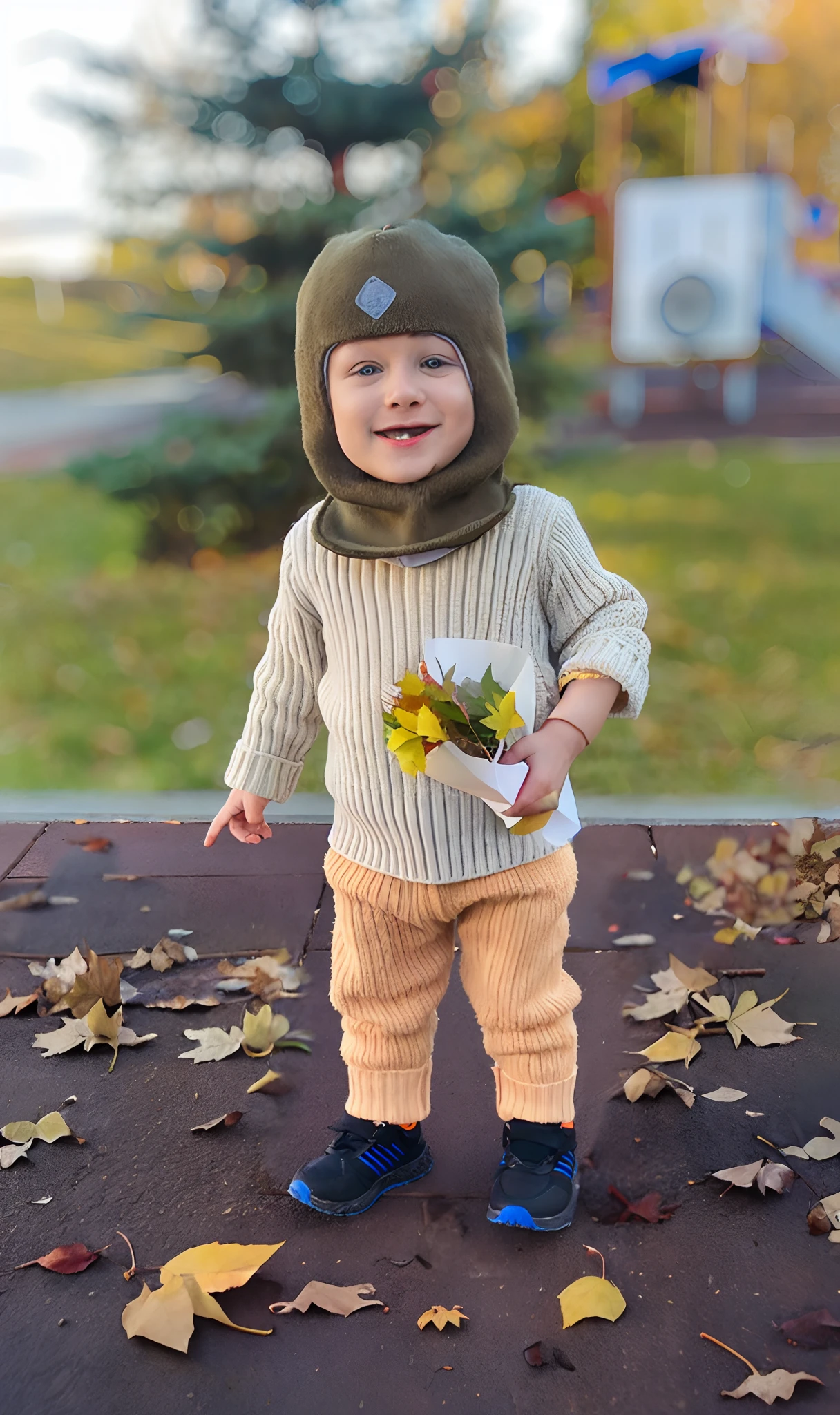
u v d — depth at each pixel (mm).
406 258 1477
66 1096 2094
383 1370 1512
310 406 1564
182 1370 1523
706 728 3848
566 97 14906
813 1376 1474
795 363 16016
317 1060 2172
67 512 7723
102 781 3607
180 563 6180
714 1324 1561
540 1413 1444
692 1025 2219
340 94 5410
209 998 2359
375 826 1625
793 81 17031
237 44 5344
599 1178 1844
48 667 4660
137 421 11516
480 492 1557
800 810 3088
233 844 3020
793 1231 1723
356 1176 1777
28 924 2650
